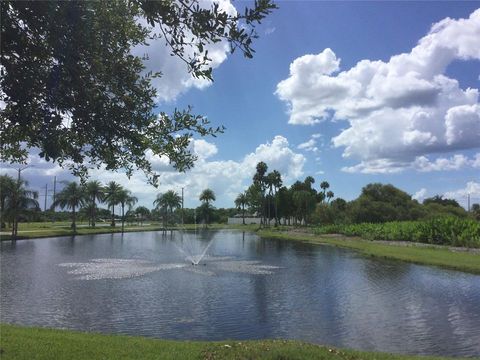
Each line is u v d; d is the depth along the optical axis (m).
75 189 73.31
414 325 13.97
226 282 22.42
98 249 42.31
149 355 7.93
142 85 4.84
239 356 7.70
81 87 3.92
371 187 82.19
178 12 3.66
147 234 77.12
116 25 4.48
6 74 3.74
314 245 50.09
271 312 15.57
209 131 5.32
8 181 53.25
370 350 11.42
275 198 104.81
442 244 42.88
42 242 51.47
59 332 9.92
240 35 3.65
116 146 4.77
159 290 19.86
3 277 23.53
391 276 24.50
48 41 3.75
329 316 15.12
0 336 8.79
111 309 15.88
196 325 13.81
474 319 14.66
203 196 126.81
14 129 4.59
